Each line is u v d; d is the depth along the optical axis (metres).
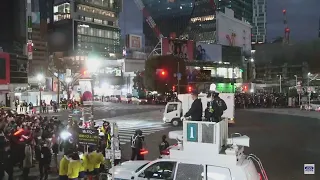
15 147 11.59
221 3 161.00
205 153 7.62
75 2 128.62
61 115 38.28
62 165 9.93
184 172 7.64
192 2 187.00
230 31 120.94
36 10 100.50
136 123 30.22
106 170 10.88
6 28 48.19
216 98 8.64
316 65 71.06
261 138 21.58
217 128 7.54
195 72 76.94
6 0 48.25
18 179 11.76
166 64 64.81
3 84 38.28
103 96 75.25
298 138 21.61
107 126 14.78
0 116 18.14
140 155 13.68
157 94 69.38
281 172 13.01
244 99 52.00
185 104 14.88
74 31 123.44
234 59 97.62
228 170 7.22
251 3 194.50
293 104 54.75
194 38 138.12
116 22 145.75
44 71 70.62
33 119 18.38
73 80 55.56
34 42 97.44
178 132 8.80
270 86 85.88
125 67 82.50
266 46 79.69
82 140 10.77
